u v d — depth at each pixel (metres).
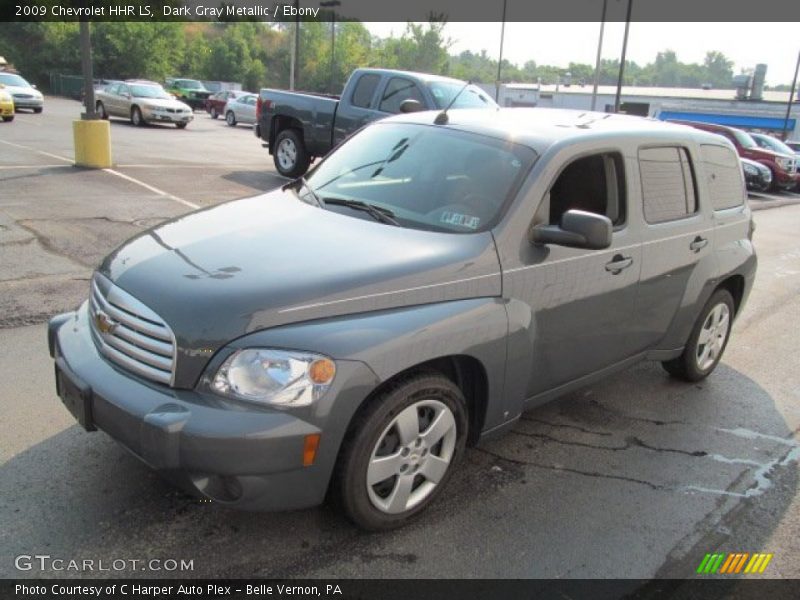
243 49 80.38
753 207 17.73
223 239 3.30
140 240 3.45
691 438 4.42
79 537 2.98
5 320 5.27
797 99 57.28
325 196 3.94
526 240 3.48
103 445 3.67
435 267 3.16
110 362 2.96
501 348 3.30
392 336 2.87
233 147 19.80
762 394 5.27
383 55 75.94
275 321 2.76
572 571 3.04
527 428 4.38
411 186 3.81
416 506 3.23
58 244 7.26
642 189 4.23
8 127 19.58
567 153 3.74
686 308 4.74
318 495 2.84
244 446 2.60
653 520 3.47
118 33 58.62
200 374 2.71
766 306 7.91
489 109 4.72
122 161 13.78
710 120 58.72
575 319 3.79
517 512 3.44
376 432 2.92
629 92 64.50
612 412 4.72
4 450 3.57
